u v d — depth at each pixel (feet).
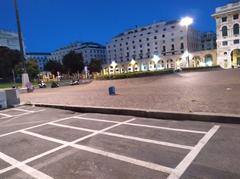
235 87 37.83
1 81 245.45
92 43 468.75
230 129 17.22
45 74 309.83
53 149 15.78
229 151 13.19
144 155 13.55
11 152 15.80
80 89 75.41
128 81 79.66
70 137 18.37
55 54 513.45
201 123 19.62
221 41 217.15
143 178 10.83
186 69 133.18
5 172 12.60
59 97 49.16
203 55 238.68
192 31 329.11
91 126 21.59
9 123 26.11
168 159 12.75
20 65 213.66
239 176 10.44
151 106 26.58
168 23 321.32
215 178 10.40
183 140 15.62
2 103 39.73
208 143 14.69
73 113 30.04
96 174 11.55
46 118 27.37
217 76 70.85
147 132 18.19
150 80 78.07
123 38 368.89
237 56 219.61
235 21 206.49
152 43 335.06
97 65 314.96
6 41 356.18
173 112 22.04
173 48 314.55
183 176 10.78
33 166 13.12
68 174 11.78
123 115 25.85
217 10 217.15
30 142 17.81
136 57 353.92
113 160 13.15
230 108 21.90
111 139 17.04
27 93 77.66
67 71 290.76
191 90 38.86
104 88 68.39
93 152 14.64
